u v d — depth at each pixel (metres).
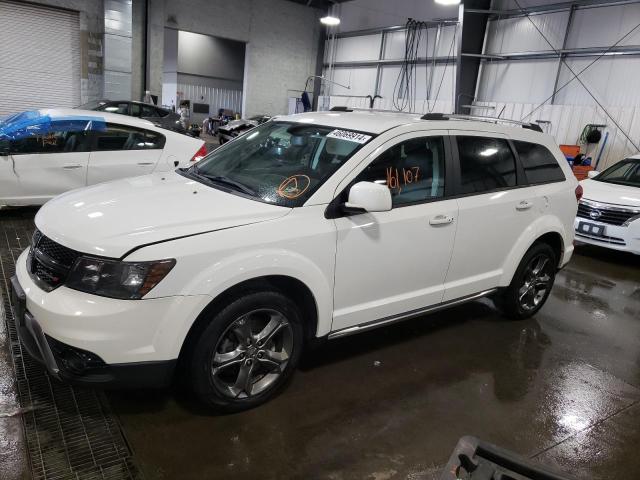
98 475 2.20
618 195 6.79
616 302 5.26
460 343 3.91
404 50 17.59
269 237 2.56
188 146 6.56
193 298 2.32
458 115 3.79
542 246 4.20
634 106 11.27
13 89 14.11
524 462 1.36
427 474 2.43
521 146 3.99
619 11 11.45
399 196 3.13
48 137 5.72
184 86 25.19
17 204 5.65
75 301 2.24
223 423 2.64
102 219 2.47
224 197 2.82
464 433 2.79
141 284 2.24
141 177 3.33
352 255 2.90
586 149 12.03
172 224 2.43
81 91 15.05
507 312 4.35
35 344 2.44
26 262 2.64
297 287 2.79
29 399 2.66
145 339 2.28
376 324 3.21
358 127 3.22
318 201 2.79
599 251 7.50
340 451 2.53
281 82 21.42
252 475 2.30
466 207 3.45
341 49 20.73
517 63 13.65
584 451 2.74
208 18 18.88
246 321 2.59
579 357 3.88
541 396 3.26
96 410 2.64
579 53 12.23
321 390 3.06
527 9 13.23
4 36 13.62
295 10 20.88
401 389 3.16
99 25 14.87
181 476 2.25
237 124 17.36
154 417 2.64
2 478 2.12
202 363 2.47
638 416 3.14
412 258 3.22
